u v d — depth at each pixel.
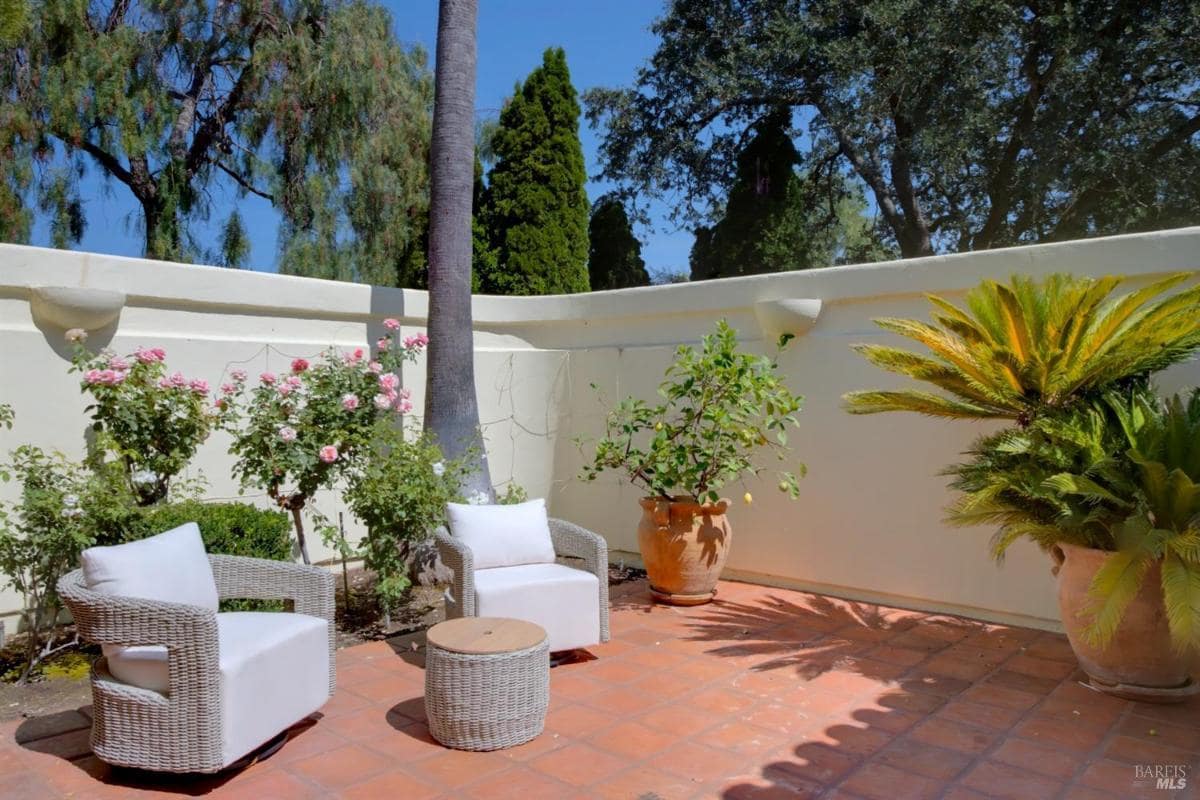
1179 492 3.62
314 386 5.20
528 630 3.70
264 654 3.27
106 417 4.63
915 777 3.20
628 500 6.84
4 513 4.23
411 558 5.84
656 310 6.62
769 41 13.06
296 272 11.95
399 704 3.95
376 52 12.23
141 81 11.08
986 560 5.20
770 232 13.21
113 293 4.92
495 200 9.73
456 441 6.09
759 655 4.64
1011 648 4.73
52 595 4.27
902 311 5.52
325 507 6.13
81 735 3.56
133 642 3.00
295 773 3.24
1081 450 3.97
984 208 13.48
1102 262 4.71
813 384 5.88
